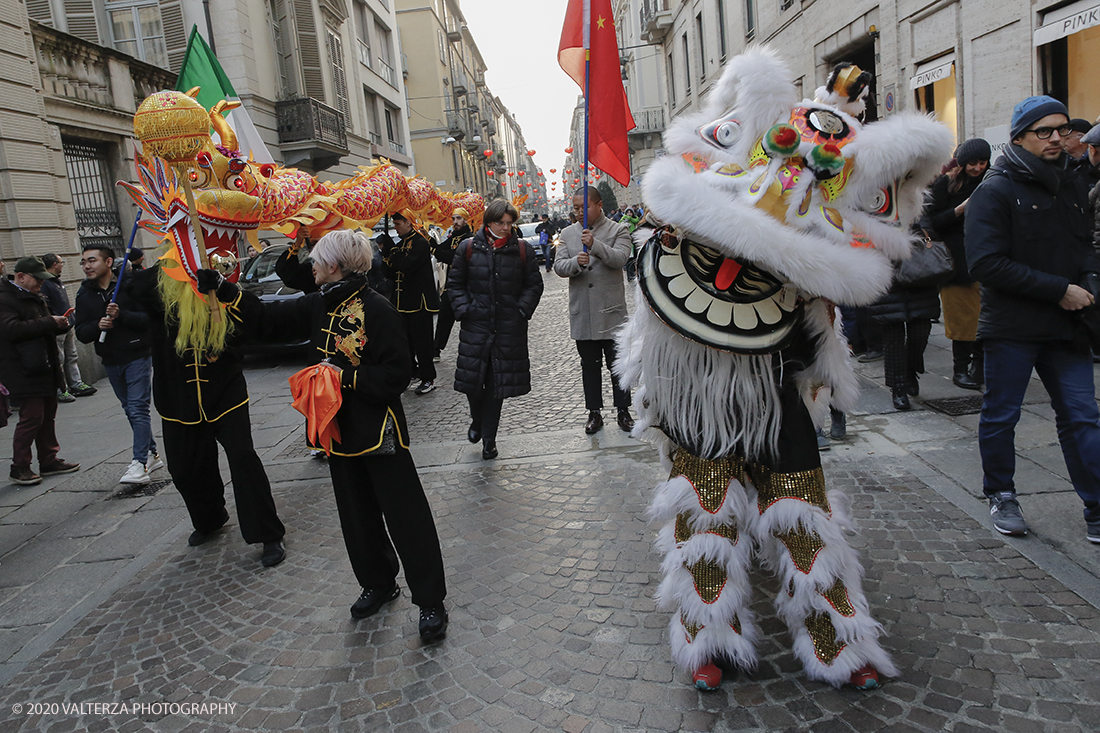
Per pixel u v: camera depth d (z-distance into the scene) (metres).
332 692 2.69
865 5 12.14
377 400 2.93
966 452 4.26
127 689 2.85
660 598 2.56
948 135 2.13
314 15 17.69
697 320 2.28
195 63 4.91
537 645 2.83
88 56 10.07
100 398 8.59
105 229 10.47
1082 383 3.11
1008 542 3.21
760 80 2.20
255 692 2.75
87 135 9.95
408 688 2.66
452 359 9.58
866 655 2.34
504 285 5.08
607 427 5.62
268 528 3.84
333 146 17.09
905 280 4.83
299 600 3.44
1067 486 3.65
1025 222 3.08
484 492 4.54
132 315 5.23
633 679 2.56
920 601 2.83
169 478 5.47
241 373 3.96
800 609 2.38
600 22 4.35
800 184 2.15
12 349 5.41
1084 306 2.98
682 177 2.13
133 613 3.48
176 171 3.73
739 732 2.25
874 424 4.90
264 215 4.32
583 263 5.01
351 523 3.16
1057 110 2.99
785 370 2.38
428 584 2.93
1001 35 8.96
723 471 2.42
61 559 4.20
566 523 3.94
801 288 2.15
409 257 7.38
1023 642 2.54
